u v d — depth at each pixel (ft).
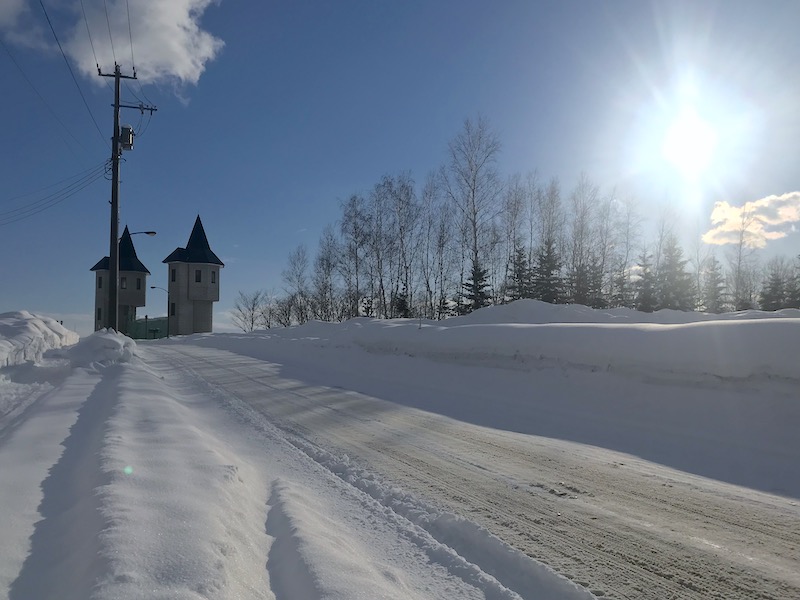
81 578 9.52
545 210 142.31
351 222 140.67
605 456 23.43
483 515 16.55
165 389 39.70
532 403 35.12
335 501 17.74
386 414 33.04
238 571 10.95
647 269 146.00
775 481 19.83
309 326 104.22
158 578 9.48
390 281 139.85
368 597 10.49
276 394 40.83
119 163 71.41
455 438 26.78
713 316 64.18
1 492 14.20
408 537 14.83
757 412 26.14
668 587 12.29
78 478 15.70
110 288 69.67
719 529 15.52
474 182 119.03
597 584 12.42
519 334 43.24
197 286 195.52
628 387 32.50
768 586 12.31
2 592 9.41
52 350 46.24
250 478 18.66
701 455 23.29
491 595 11.77
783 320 29.22
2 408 29.63
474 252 122.21
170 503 13.01
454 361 47.11
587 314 72.38
